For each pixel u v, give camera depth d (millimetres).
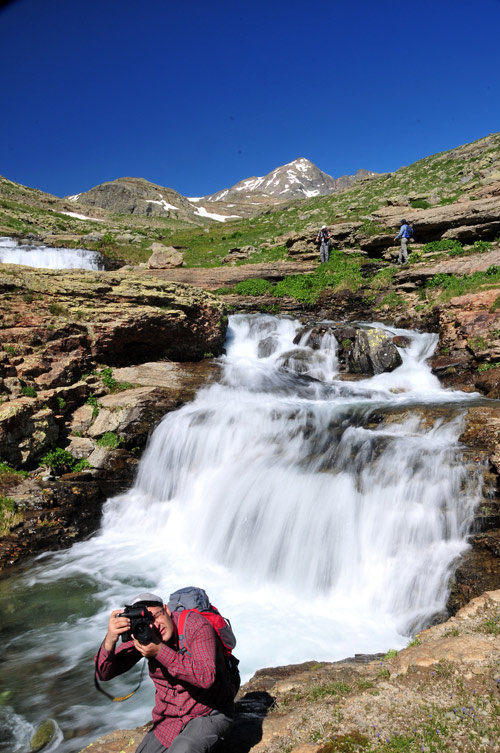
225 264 29984
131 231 45719
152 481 11820
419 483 8344
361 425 11461
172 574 8844
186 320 16156
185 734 2932
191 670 2863
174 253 28891
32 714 5426
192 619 3004
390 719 3605
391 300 19656
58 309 14258
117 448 12172
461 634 4762
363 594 7711
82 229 44719
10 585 8336
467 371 14305
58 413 12352
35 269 15695
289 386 14875
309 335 17797
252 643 6648
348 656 6363
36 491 10320
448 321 15789
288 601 7918
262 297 22766
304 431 11164
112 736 4109
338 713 3740
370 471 9102
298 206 53656
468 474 8172
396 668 4305
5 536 9297
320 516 8633
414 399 13109
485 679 3961
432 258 22219
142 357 15883
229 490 10117
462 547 7359
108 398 13227
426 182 41969
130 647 3047
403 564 7555
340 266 23969
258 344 18375
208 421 12039
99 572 8828
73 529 10094
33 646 6707
